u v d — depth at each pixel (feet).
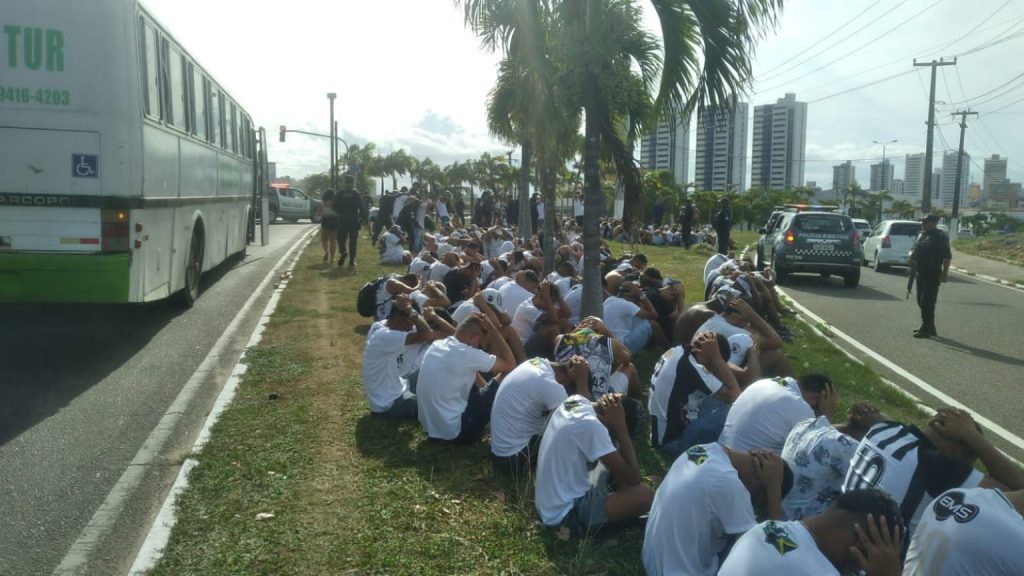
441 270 37.29
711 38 30.27
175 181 35.17
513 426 18.34
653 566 13.19
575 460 15.62
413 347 23.44
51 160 27.53
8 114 27.12
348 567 14.16
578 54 28.99
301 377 27.04
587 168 30.50
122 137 28.09
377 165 246.06
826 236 64.13
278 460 19.08
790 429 16.52
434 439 20.45
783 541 10.12
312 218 148.87
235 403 23.75
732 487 12.71
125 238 28.32
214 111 46.62
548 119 30.27
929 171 130.00
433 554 14.67
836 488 14.65
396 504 16.75
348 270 59.26
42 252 27.61
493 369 20.74
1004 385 30.78
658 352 31.40
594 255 30.58
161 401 24.38
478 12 30.60
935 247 40.60
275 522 15.81
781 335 36.45
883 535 10.14
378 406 22.54
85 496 17.29
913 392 29.50
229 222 54.85
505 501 17.12
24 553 14.73
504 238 58.03
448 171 254.06
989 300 58.95
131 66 28.27
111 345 31.86
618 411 15.94
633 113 31.89
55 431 21.33
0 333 33.40
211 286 49.88
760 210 229.66
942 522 10.32
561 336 22.25
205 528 15.51
